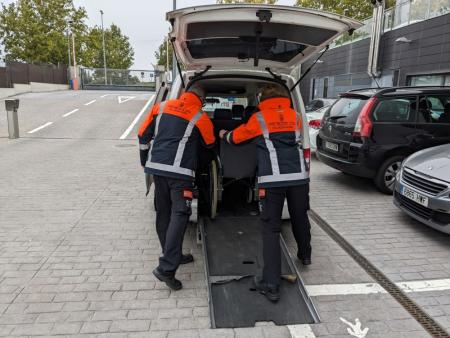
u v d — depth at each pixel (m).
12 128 11.80
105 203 5.82
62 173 7.71
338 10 23.61
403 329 2.94
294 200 3.57
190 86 4.37
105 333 2.85
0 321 2.98
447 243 4.48
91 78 36.25
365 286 3.56
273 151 3.27
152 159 3.42
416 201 4.59
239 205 4.97
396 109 6.23
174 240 3.33
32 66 28.70
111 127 14.42
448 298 3.38
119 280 3.60
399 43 13.28
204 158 4.48
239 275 3.51
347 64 17.39
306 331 2.89
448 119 6.39
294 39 3.77
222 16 3.30
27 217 5.19
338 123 6.68
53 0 36.09
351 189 6.75
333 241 4.55
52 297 3.30
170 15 3.29
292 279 3.45
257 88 5.05
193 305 3.21
